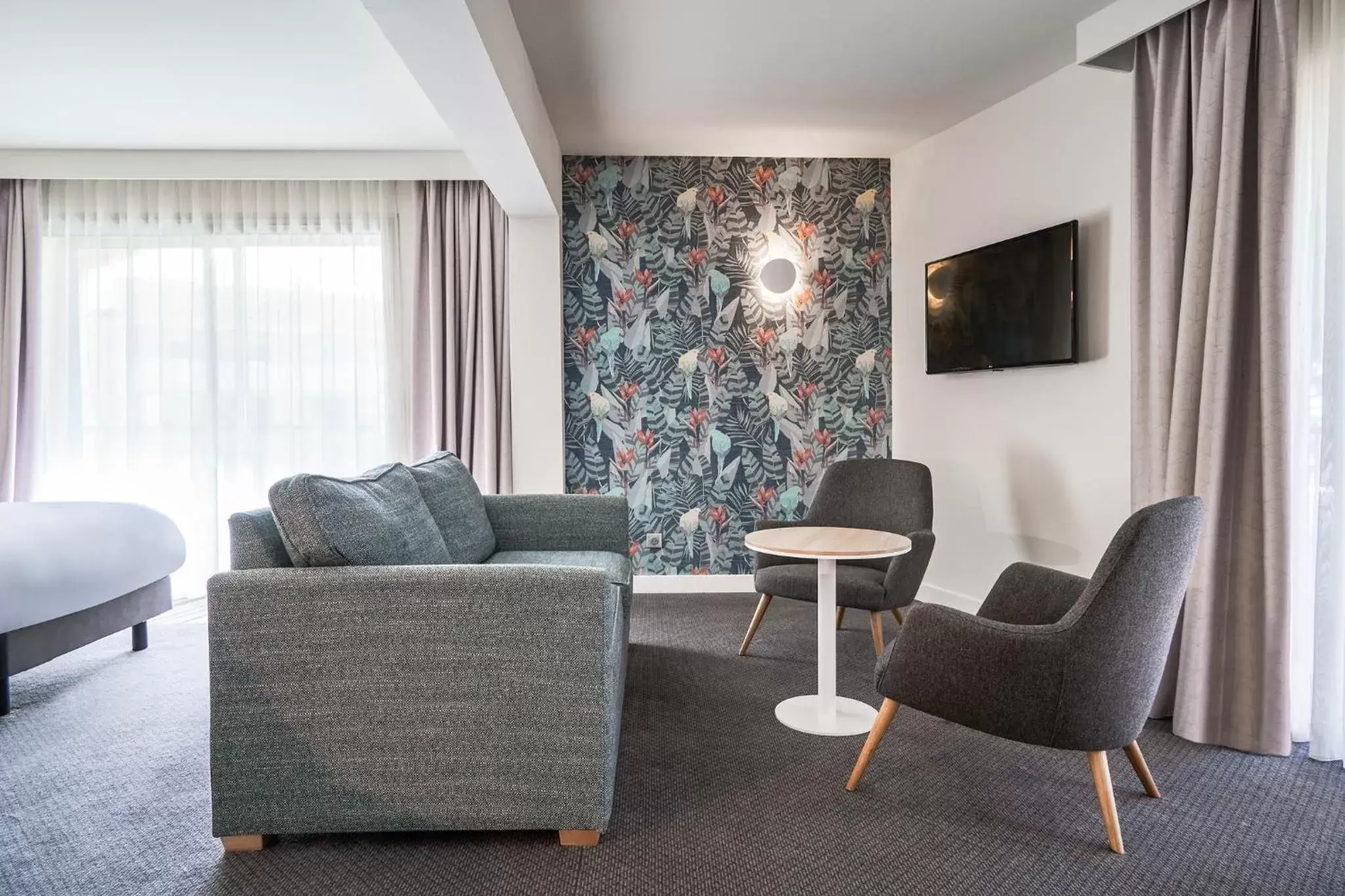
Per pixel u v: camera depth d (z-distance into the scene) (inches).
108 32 117.0
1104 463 127.5
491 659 71.2
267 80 134.9
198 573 182.4
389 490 93.1
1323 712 90.4
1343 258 88.3
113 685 121.8
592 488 181.3
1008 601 90.9
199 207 180.1
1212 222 97.5
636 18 115.4
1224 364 94.6
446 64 96.6
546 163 150.0
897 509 138.4
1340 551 89.2
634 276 180.7
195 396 181.2
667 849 72.0
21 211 174.9
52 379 179.6
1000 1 111.4
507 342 179.3
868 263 184.2
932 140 168.1
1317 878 67.4
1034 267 136.3
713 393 182.4
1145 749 95.3
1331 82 88.7
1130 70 118.6
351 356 183.6
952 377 163.9
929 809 79.6
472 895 65.2
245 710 71.2
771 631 148.8
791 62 131.2
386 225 180.7
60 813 80.7
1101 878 67.4
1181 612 101.0
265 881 67.6
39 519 122.8
